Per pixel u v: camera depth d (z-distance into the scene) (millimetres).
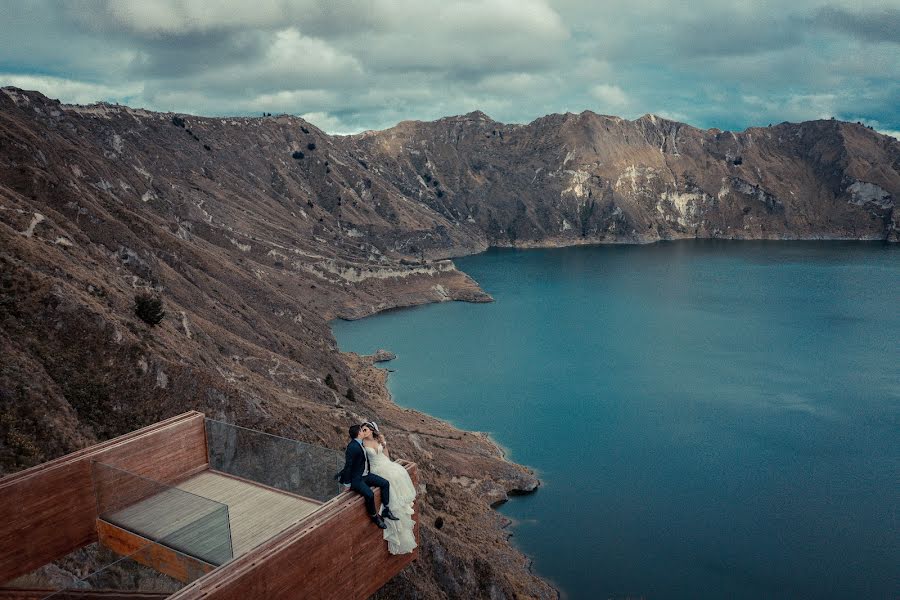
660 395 128000
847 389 130625
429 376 143125
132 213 123312
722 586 67500
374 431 15164
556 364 151000
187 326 87625
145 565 12844
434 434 101812
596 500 85625
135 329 64688
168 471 15844
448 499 77000
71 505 14242
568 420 115312
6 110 151625
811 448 102000
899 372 141750
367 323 198750
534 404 124000
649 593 66312
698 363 150000
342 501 13836
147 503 13609
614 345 167375
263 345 114312
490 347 167500
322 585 13172
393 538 14602
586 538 76250
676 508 83312
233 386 66250
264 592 11922
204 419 16547
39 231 76688
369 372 143375
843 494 86812
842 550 73812
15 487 13453
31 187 97125
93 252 88375
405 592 49062
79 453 14547
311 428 71750
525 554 72438
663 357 155500
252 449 15734
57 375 53875
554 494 87312
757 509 83000
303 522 13016
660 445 103625
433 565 54375
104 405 54625
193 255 132125
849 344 165375
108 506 14281
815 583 67938
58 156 130000
